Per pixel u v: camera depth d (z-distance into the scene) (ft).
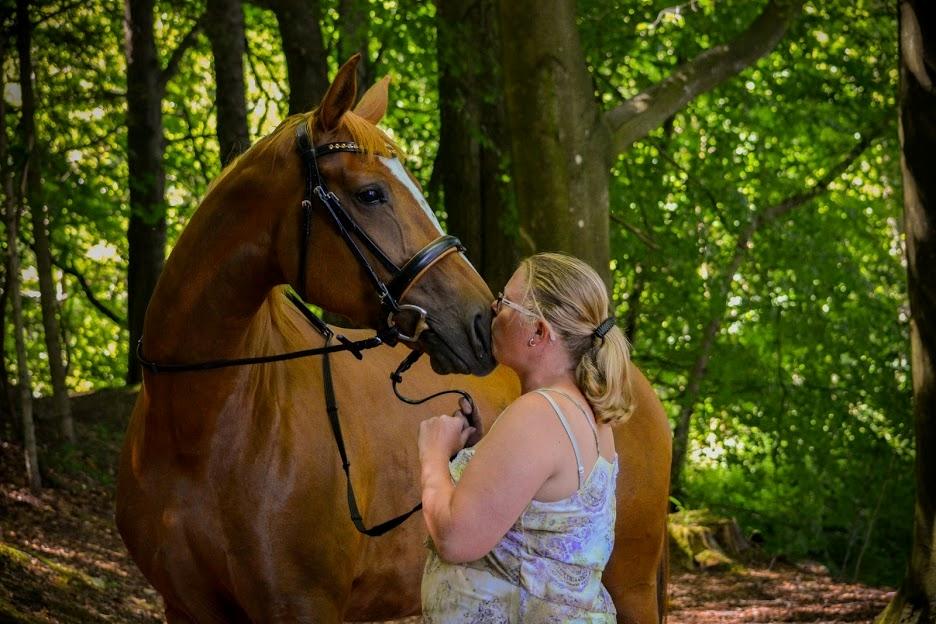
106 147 43.21
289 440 9.80
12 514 23.30
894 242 46.91
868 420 41.98
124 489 10.04
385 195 9.12
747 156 42.96
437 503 7.43
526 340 7.75
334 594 9.99
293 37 31.83
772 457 40.24
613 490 7.80
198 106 50.78
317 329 10.99
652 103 26.22
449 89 34.04
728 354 41.22
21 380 25.55
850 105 41.24
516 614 7.47
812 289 41.14
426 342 9.04
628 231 39.88
